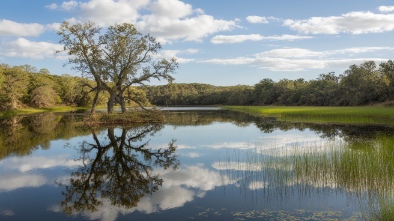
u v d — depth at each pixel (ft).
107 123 127.85
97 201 33.32
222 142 73.92
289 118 137.28
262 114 179.83
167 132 97.40
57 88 330.54
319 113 139.74
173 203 31.86
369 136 73.15
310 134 83.82
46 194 36.04
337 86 286.87
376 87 228.02
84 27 134.62
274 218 27.20
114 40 140.56
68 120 150.92
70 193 36.29
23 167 49.88
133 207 31.07
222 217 27.76
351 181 35.04
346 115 126.82
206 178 41.01
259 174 41.34
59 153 61.98
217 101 474.90
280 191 34.19
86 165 51.13
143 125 121.90
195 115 191.52
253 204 30.68
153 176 43.24
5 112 219.82
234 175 41.70
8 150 65.36
